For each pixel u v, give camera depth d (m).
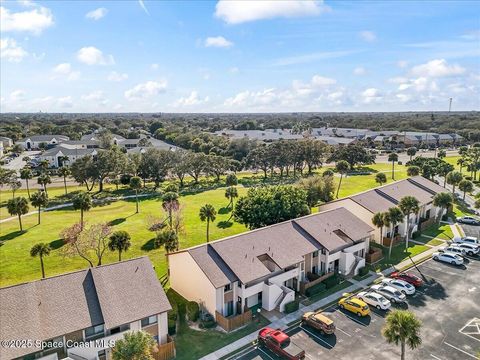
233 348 30.81
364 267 45.09
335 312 36.69
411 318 26.11
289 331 33.34
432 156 147.38
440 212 64.19
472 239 53.72
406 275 42.69
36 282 29.17
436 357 29.58
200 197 88.88
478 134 190.00
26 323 26.06
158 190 99.50
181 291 39.03
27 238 57.75
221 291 34.50
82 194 61.38
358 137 193.62
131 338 23.86
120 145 164.62
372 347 31.02
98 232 47.69
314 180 73.56
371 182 102.94
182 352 30.31
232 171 117.62
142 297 30.45
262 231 42.50
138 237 58.53
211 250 37.72
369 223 54.56
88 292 29.67
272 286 36.47
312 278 41.69
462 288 41.34
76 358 26.73
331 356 29.77
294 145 118.56
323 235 44.78
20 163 136.88
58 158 133.12
